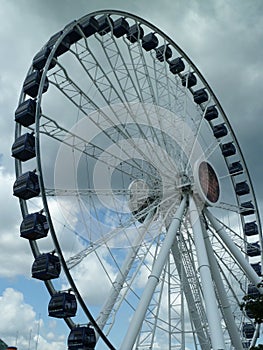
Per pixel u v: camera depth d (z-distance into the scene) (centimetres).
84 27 3100
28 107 2795
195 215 3016
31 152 2772
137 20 3412
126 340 2370
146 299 2512
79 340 2402
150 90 3275
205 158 3344
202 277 2677
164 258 2719
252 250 3734
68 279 2289
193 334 3008
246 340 3475
